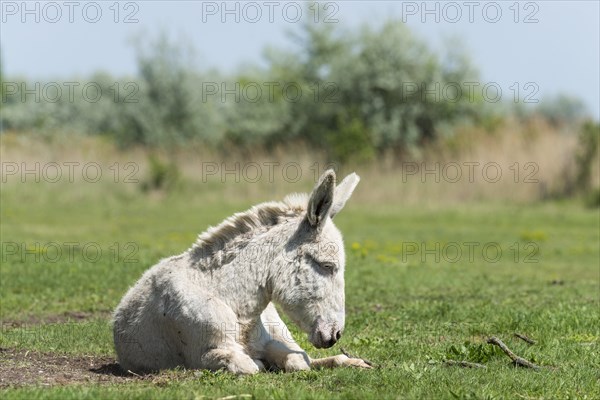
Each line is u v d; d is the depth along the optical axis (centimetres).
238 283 1811
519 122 7788
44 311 2906
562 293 3250
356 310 2864
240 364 1745
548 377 1717
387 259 4303
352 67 8856
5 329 2527
